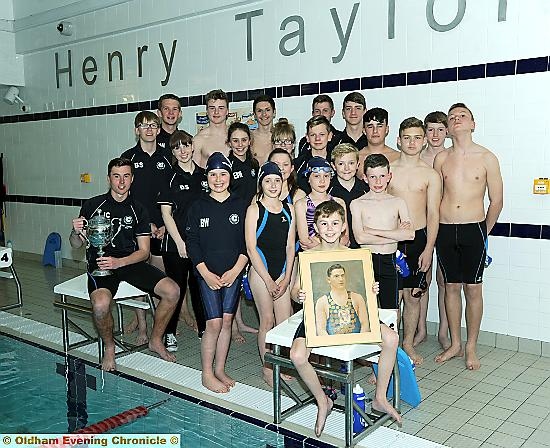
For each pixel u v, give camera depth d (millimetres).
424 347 4289
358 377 3682
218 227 3416
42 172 7918
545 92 3961
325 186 3455
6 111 8320
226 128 4641
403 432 2902
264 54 5367
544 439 2832
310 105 5133
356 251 2855
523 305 4207
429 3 4371
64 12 7008
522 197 4137
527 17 3977
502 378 3648
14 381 3746
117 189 3922
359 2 4715
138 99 6523
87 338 4348
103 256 3875
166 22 6078
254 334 4664
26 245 8367
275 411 3037
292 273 3633
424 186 3807
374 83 4727
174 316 4277
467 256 3789
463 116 3750
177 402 3375
